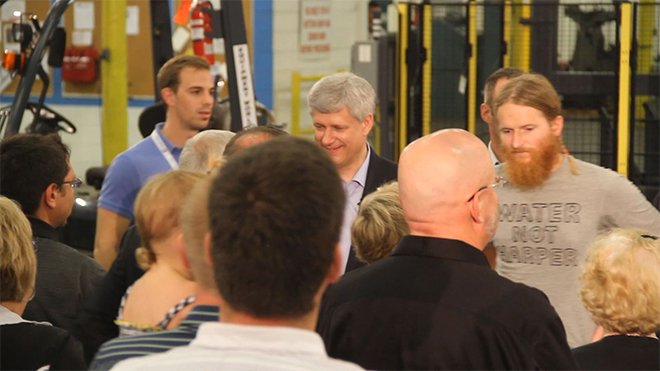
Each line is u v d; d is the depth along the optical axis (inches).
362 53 481.1
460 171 150.5
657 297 154.4
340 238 108.3
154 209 153.7
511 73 280.5
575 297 218.5
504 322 143.7
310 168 106.4
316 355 103.0
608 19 425.7
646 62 430.3
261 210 104.2
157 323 150.3
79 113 625.6
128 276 185.3
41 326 161.9
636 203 217.9
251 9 583.5
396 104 458.0
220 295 105.7
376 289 150.3
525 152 217.3
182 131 289.7
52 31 419.2
